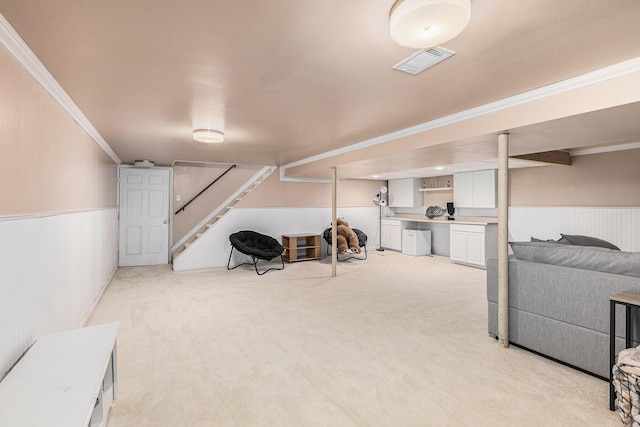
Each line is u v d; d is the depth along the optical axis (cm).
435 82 238
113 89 251
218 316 362
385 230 886
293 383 225
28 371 158
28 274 199
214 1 145
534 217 605
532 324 267
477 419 186
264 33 172
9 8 149
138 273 589
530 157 497
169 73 223
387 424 182
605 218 517
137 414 191
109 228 522
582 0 143
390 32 164
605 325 222
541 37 176
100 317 359
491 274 302
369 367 247
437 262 700
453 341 294
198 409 196
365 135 410
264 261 702
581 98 226
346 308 389
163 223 676
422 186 834
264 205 704
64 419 123
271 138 428
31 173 206
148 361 256
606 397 207
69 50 190
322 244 785
